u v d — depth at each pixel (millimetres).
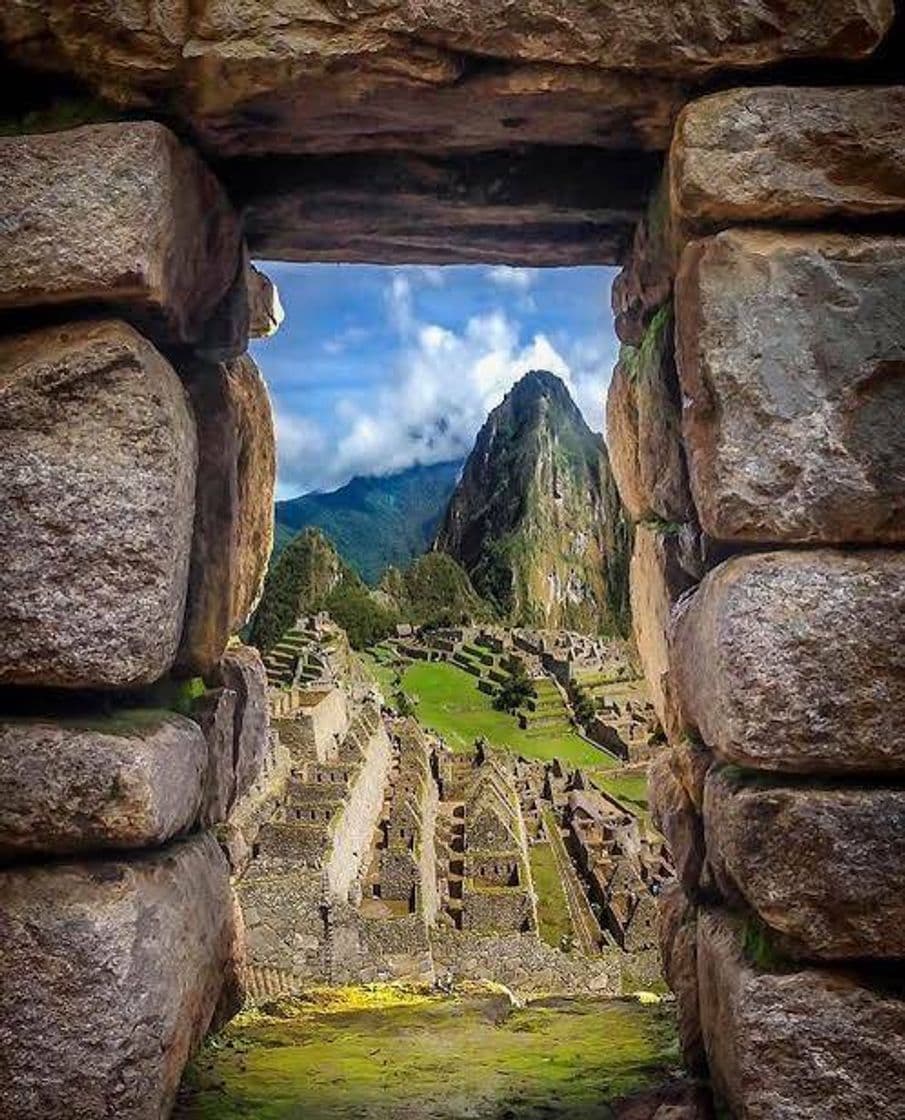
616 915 19234
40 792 2479
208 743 3391
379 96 2859
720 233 2705
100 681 2512
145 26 2734
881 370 2562
